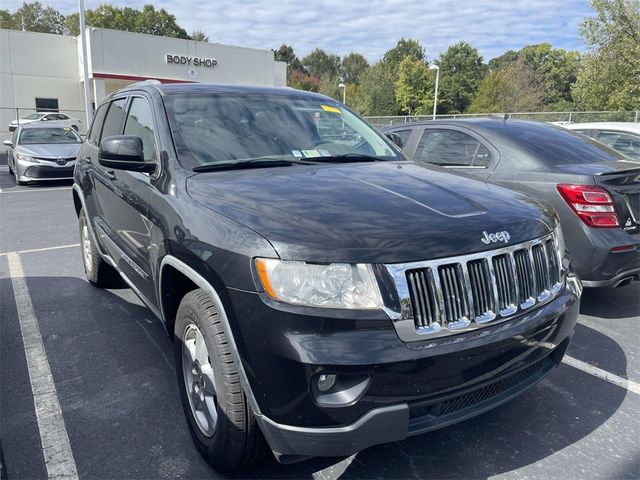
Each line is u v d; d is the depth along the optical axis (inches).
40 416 120.0
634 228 173.3
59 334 163.5
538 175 184.2
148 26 2433.6
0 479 91.2
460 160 217.2
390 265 83.5
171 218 107.9
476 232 92.1
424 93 2487.7
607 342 163.8
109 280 203.2
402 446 111.3
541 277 102.7
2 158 836.6
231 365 90.4
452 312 87.7
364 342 80.2
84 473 101.4
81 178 194.2
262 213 93.5
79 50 1190.3
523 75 2231.8
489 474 102.7
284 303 81.7
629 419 121.7
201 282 93.9
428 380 83.1
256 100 149.1
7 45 1138.7
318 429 80.9
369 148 150.3
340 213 93.0
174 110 133.9
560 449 110.5
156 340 159.6
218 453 96.3
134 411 122.3
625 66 900.6
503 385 96.2
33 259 251.3
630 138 317.7
